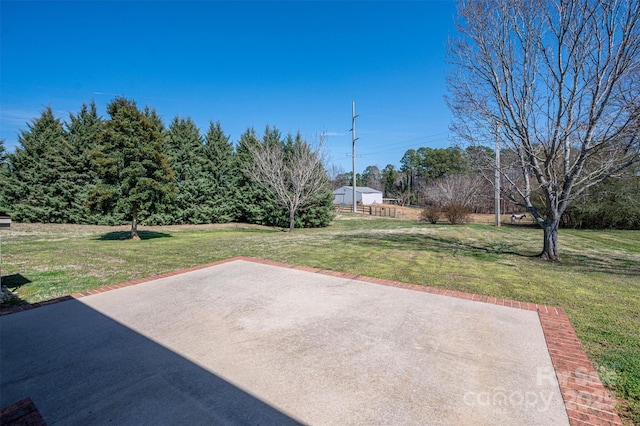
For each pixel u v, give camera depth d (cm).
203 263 652
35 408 211
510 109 713
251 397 220
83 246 880
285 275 546
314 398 219
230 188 1875
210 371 252
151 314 371
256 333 320
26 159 1527
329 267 617
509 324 342
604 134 638
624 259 745
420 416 201
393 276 548
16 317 364
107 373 250
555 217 718
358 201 4644
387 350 284
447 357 272
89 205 995
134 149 984
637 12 558
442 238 1119
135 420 199
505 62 701
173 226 1705
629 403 215
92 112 1617
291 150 1762
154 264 638
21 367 260
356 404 212
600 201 1625
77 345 297
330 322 346
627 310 390
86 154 1576
